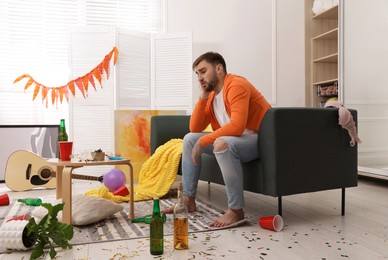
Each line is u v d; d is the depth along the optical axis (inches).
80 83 163.9
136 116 168.9
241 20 190.9
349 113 97.1
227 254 70.4
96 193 122.3
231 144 87.8
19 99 173.0
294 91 198.4
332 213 103.1
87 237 81.4
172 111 173.5
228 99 91.1
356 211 105.4
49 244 69.7
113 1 181.2
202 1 185.9
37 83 165.2
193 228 87.0
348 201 119.3
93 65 168.1
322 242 77.4
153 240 70.5
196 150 91.9
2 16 170.4
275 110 88.4
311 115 93.4
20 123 173.0
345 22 167.0
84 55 167.8
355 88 161.6
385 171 142.9
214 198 125.7
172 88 177.8
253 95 94.4
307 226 89.7
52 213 71.5
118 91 167.9
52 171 148.4
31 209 110.4
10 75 171.6
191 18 185.0
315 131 94.2
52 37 176.4
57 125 170.6
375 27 148.4
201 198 125.5
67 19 177.8
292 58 197.9
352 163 101.3
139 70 174.9
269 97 195.6
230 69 189.9
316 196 128.0
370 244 76.0
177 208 74.0
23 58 173.2
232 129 88.5
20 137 165.5
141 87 175.9
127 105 171.5
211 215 99.4
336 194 131.4
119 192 120.1
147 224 91.7
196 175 101.4
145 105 177.5
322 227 88.8
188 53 175.9
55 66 177.0
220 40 188.4
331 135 97.2
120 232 84.9
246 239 79.4
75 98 167.6
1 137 163.2
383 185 149.4
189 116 142.5
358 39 157.9
